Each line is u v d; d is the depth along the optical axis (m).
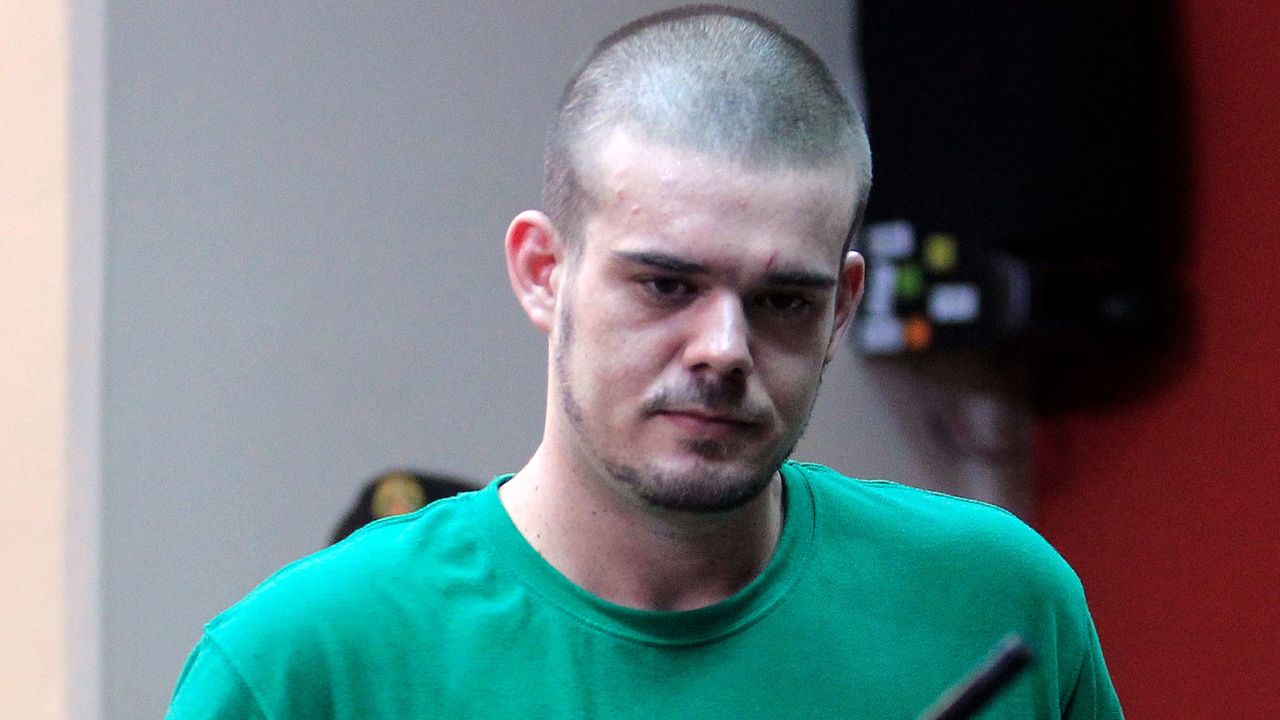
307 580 4.63
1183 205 11.50
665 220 4.06
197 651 4.61
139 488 9.15
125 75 9.16
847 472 11.84
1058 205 10.86
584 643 4.55
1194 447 11.66
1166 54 11.26
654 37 4.37
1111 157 10.97
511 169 10.54
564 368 4.33
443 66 10.27
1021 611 5.01
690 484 4.16
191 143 9.37
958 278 11.20
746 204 4.06
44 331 9.10
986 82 10.98
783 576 4.75
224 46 9.48
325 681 4.51
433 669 4.54
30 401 9.12
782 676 4.63
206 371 9.37
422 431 10.10
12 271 9.20
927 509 5.12
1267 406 11.14
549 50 10.71
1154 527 11.98
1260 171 11.07
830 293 4.25
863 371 11.96
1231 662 11.48
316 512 9.70
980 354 12.13
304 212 9.71
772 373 4.20
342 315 9.83
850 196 4.27
